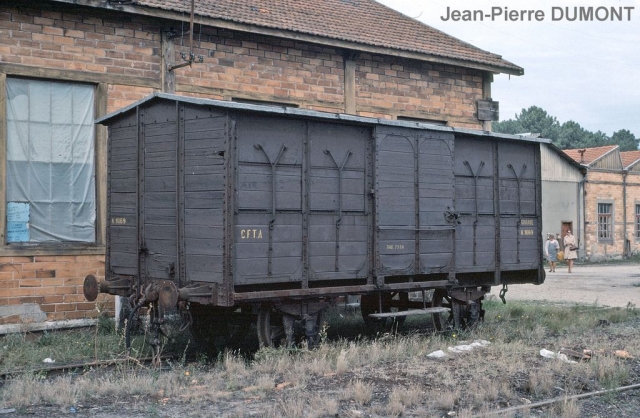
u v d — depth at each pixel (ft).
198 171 28.17
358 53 47.85
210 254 27.55
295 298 29.81
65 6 36.42
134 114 31.35
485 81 55.31
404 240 34.14
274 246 28.89
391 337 33.73
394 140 33.86
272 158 28.96
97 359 28.96
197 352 31.01
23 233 35.58
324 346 29.89
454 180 36.86
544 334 36.37
